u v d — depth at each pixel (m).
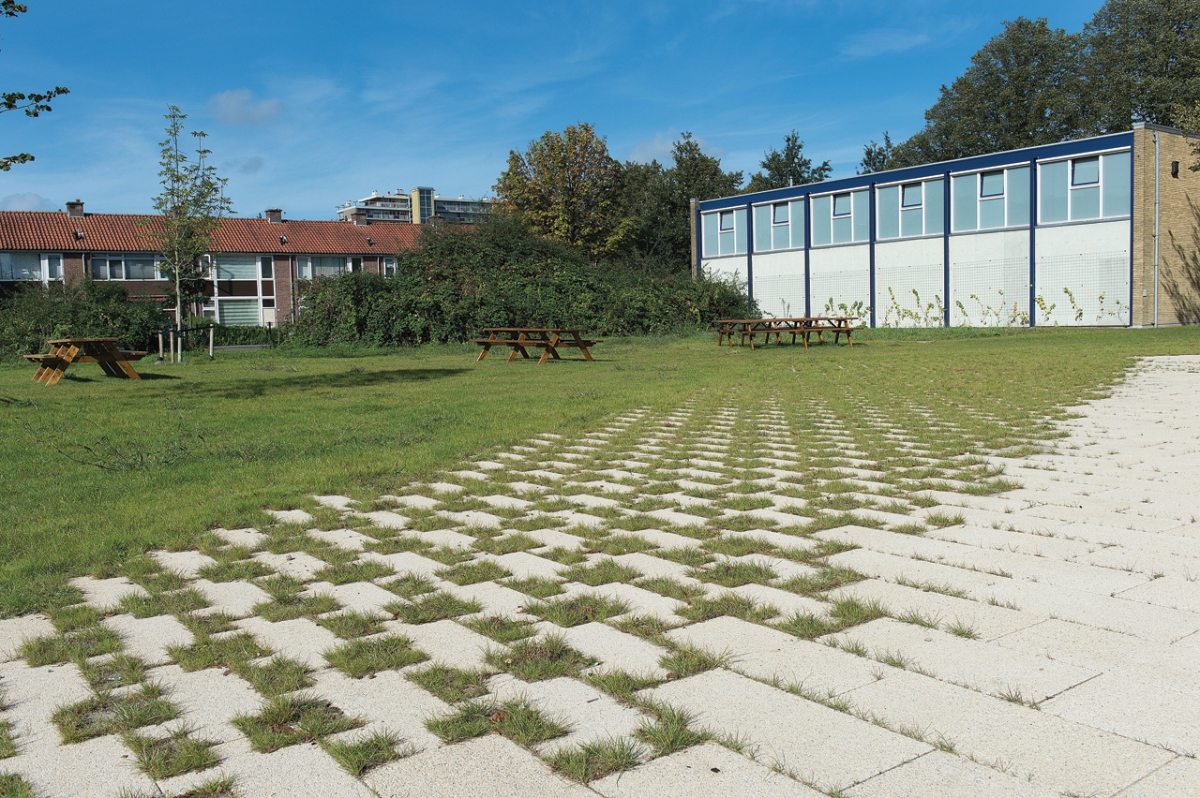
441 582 4.13
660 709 2.68
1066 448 7.05
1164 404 9.49
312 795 2.29
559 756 2.42
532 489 6.16
